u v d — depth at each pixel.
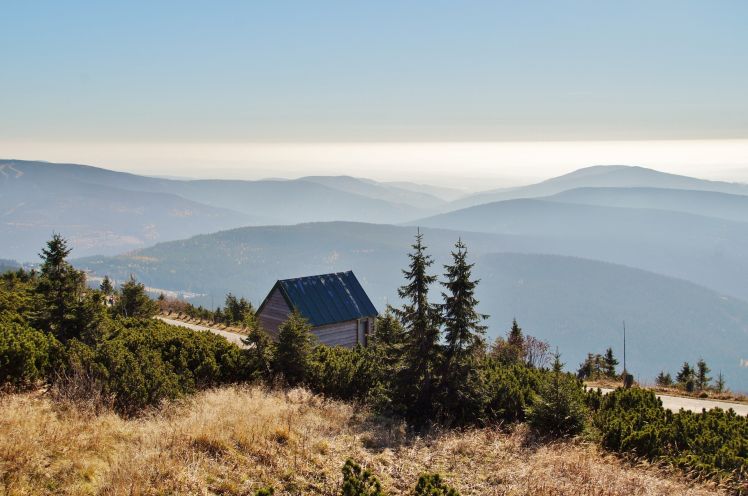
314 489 8.61
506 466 10.79
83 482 7.37
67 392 10.66
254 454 9.52
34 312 16.41
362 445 11.57
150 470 7.88
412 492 9.04
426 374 15.48
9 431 8.12
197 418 10.47
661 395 27.84
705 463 11.75
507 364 27.39
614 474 10.50
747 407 24.50
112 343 13.34
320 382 17.55
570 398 13.71
